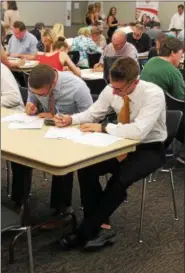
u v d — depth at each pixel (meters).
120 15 12.34
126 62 2.44
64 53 4.90
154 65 3.57
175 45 3.54
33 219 2.93
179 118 2.74
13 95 3.09
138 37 6.88
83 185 2.57
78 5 12.38
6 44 6.69
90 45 6.12
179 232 2.88
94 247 2.58
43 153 2.07
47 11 11.50
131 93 2.49
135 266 2.48
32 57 6.16
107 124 2.48
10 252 2.45
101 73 4.88
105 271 2.42
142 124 2.39
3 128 2.49
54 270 2.40
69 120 2.58
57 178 2.86
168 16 11.40
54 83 2.72
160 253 2.62
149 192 3.47
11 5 8.51
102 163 2.56
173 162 3.76
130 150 2.30
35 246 2.63
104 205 2.53
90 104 2.91
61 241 2.61
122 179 2.48
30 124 2.57
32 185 3.52
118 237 2.77
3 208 2.10
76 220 2.83
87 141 2.28
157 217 3.07
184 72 4.25
